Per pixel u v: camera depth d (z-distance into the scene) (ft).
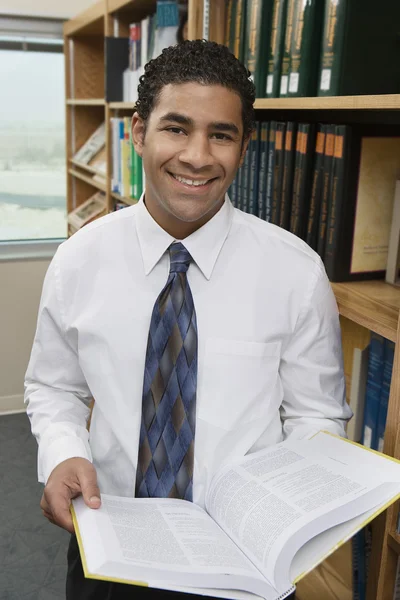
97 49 10.21
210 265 3.47
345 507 2.63
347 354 4.36
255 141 4.67
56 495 2.98
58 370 3.78
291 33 4.06
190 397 3.33
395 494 2.71
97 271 3.56
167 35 5.91
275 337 3.51
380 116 4.31
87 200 10.66
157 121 3.07
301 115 5.12
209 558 2.56
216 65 2.98
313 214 4.18
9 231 11.10
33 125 10.73
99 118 10.55
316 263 3.56
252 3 4.42
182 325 3.38
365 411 4.18
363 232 4.06
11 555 6.55
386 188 4.02
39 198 11.12
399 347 3.13
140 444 3.34
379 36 3.66
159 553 2.55
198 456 3.38
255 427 3.45
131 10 7.29
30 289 10.26
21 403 10.53
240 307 3.48
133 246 3.57
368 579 3.50
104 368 3.49
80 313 3.57
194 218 3.20
